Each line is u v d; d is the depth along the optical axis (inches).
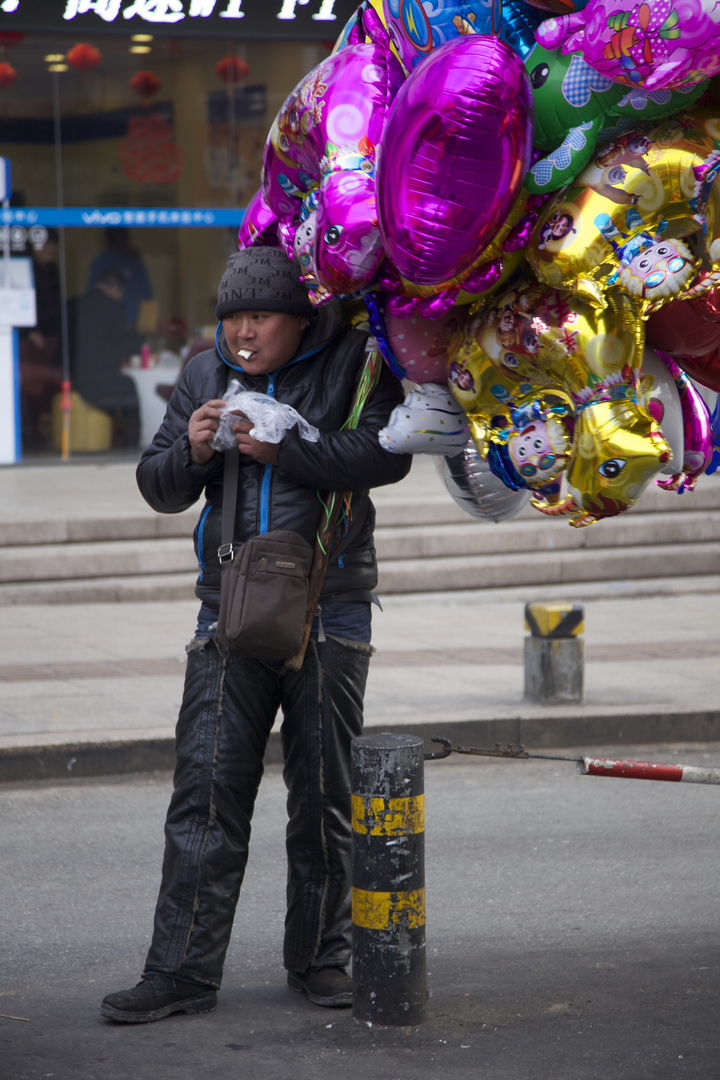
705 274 213.0
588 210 208.4
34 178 940.6
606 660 555.8
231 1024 241.4
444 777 428.8
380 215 210.2
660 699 481.4
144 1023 241.4
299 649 236.1
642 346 216.4
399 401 246.5
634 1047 232.5
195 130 964.6
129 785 412.5
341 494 242.5
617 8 194.2
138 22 902.4
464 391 229.1
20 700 472.7
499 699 480.7
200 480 243.4
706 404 253.4
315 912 250.8
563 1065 225.0
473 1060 226.4
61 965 276.8
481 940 290.4
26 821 377.1
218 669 242.2
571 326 212.5
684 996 256.8
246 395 235.5
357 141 221.6
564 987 261.6
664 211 209.5
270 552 231.9
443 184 202.4
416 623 645.3
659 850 354.6
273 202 244.2
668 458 212.7
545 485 227.0
